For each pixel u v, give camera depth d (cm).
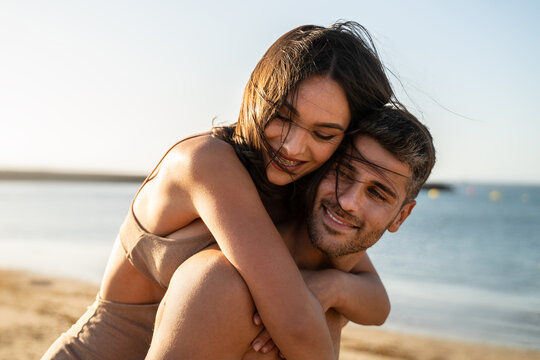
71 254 1816
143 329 182
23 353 617
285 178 170
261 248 140
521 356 823
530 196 8538
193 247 159
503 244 2520
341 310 176
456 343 873
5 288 1107
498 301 1280
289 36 174
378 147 158
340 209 160
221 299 130
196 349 125
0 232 2541
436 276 1630
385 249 2269
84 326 189
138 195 183
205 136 170
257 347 138
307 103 160
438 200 7044
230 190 150
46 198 6366
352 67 163
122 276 184
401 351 768
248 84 178
